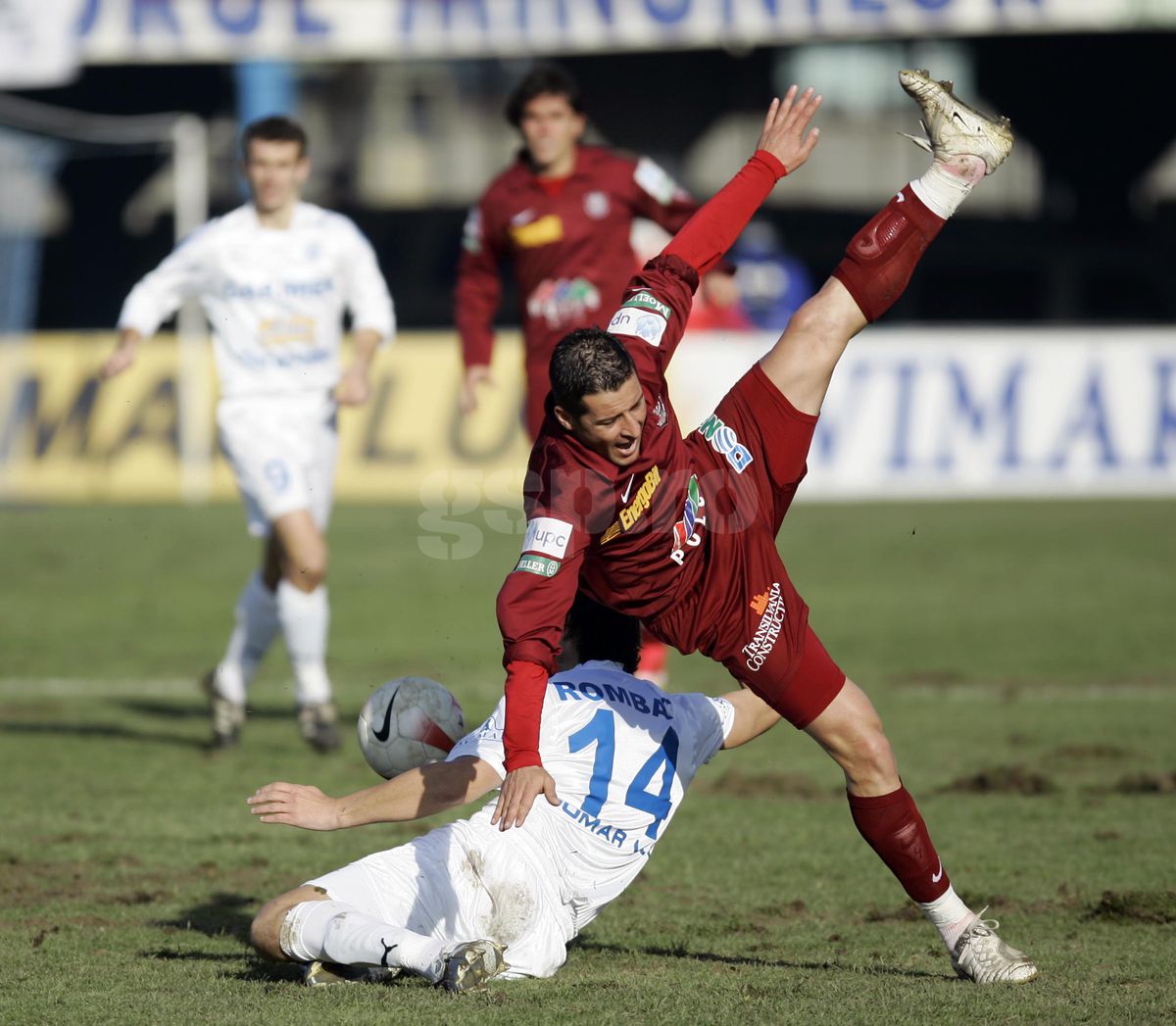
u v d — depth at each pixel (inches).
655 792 607.8
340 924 558.6
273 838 887.7
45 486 2950.3
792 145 667.4
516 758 530.6
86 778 1061.1
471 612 1941.4
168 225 4104.3
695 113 4320.9
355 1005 533.6
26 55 3031.5
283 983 576.7
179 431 2992.1
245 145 1136.2
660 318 616.7
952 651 1636.3
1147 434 2837.1
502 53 3056.1
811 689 593.9
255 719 1326.3
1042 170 4288.9
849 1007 535.5
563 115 1112.2
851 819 944.9
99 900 744.3
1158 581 2106.3
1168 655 1604.3
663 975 595.8
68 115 3823.8
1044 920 698.8
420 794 576.7
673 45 3107.8
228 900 746.2
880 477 2876.5
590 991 558.9
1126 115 4215.1
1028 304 4266.7
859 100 4237.2
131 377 2997.0
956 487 2856.8
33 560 2367.1
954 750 1155.3
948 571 2202.3
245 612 1169.4
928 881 596.4
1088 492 2844.5
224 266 1125.1
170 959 626.5
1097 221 4291.3
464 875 580.4
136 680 1530.5
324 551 1137.4
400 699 644.7
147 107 4239.7
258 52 3036.4
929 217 631.2
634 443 555.5
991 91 4239.7
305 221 1149.1
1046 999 550.6
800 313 639.1
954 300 4264.3
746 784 1060.5
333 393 1158.3
